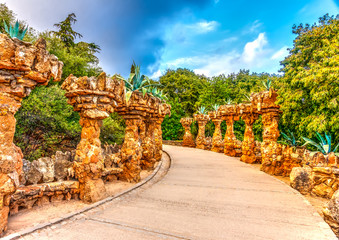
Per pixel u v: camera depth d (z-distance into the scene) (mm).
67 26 21203
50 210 4164
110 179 6867
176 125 27141
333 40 6945
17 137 6957
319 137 7875
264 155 9383
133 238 3197
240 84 28203
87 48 22812
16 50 2916
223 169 9797
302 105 7688
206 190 6207
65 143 9320
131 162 7059
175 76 34500
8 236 2920
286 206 4762
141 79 8086
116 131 12477
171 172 9070
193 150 18594
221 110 15266
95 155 5031
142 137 9422
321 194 5906
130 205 4816
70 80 5020
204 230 3516
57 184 4566
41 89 9109
